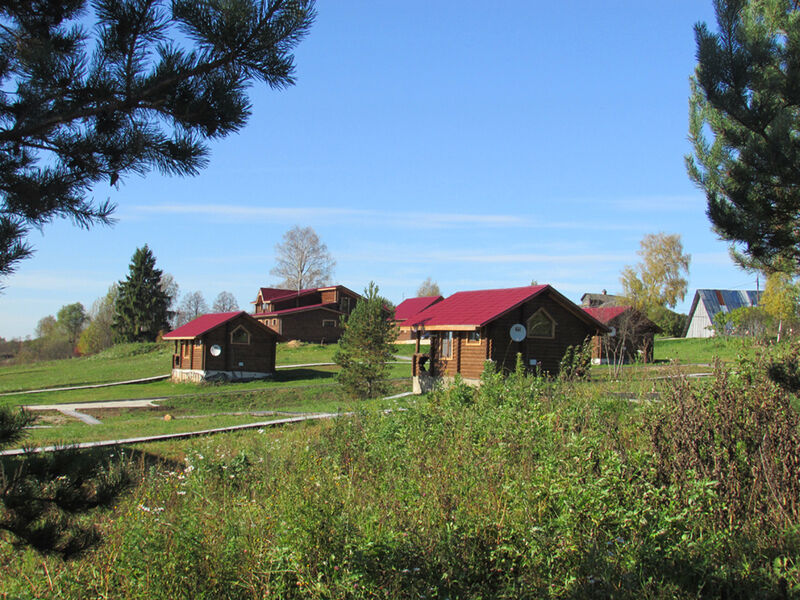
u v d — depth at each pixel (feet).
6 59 13.02
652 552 15.72
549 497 18.25
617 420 29.55
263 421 60.44
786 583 14.97
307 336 206.80
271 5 12.94
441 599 15.61
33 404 99.86
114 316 251.60
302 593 15.48
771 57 24.56
